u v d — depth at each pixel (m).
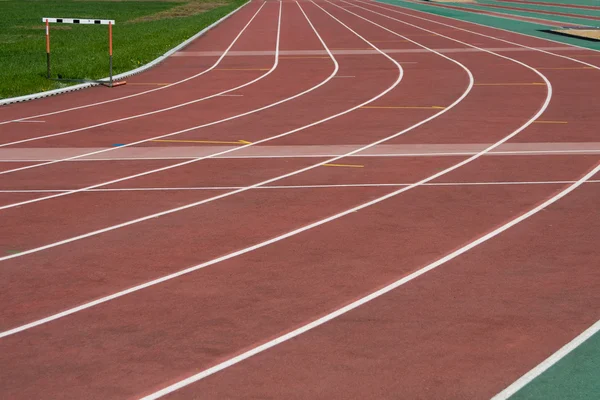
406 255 9.84
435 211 11.78
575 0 81.62
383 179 13.75
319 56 32.78
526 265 9.45
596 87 24.41
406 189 13.07
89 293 8.71
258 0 86.50
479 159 15.25
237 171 14.47
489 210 11.81
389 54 33.34
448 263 9.54
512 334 7.54
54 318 8.05
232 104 21.95
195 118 20.00
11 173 14.58
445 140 17.05
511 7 70.75
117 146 16.91
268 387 6.56
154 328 7.77
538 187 13.14
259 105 21.70
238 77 27.22
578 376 6.68
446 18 56.38
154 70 29.47
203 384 6.63
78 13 61.59
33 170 14.80
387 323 7.83
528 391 6.44
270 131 18.25
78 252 10.10
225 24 50.97
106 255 9.97
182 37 40.00
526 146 16.41
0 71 28.44
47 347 7.39
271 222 11.30
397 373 6.78
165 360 7.09
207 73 28.38
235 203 12.33
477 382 6.60
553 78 26.28
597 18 56.12
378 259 9.70
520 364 6.92
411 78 26.48
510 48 35.50
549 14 60.72
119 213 11.88
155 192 13.09
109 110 21.38
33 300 8.54
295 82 25.86
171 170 14.64
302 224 11.19
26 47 37.16
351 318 7.96
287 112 20.62
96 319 8.01
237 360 7.07
